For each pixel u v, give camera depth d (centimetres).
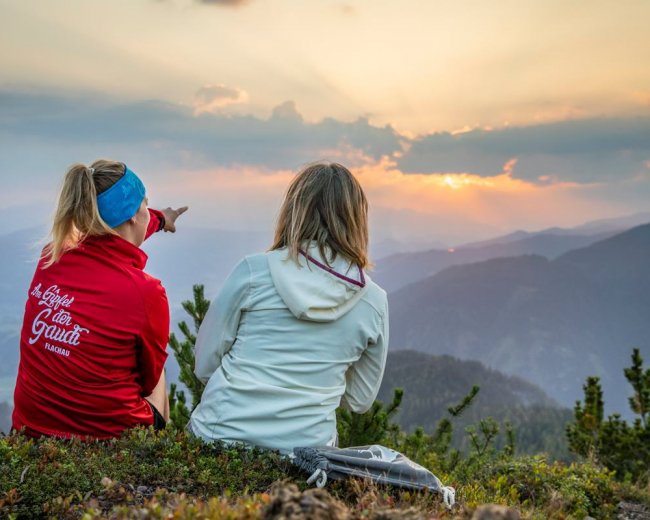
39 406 358
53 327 356
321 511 195
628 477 842
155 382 393
